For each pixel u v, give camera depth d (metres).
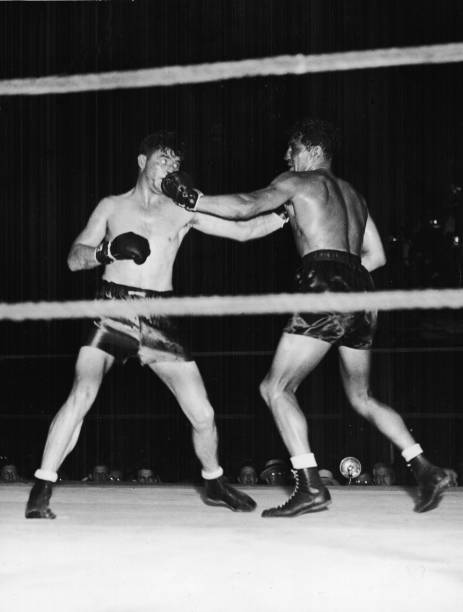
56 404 10.62
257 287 13.10
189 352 3.57
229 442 9.04
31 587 2.43
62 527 3.27
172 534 3.12
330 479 5.44
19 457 9.13
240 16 12.70
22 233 13.57
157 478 6.29
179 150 3.55
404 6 12.51
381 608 2.22
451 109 13.38
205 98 13.33
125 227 3.51
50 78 12.49
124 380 9.84
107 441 9.30
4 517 3.47
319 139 3.64
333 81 13.35
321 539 3.02
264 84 13.30
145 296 3.49
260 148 13.34
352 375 3.57
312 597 2.31
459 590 2.37
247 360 10.85
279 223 3.71
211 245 13.23
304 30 12.69
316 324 3.43
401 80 13.38
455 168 13.38
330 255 3.47
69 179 13.48
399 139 13.52
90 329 3.52
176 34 12.75
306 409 9.62
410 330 11.57
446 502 3.74
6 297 13.46
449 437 9.01
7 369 10.78
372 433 8.55
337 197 3.56
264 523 3.33
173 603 2.27
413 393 10.06
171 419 9.14
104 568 2.63
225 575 2.54
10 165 13.55
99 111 13.36
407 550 2.84
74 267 3.44
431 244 12.92
